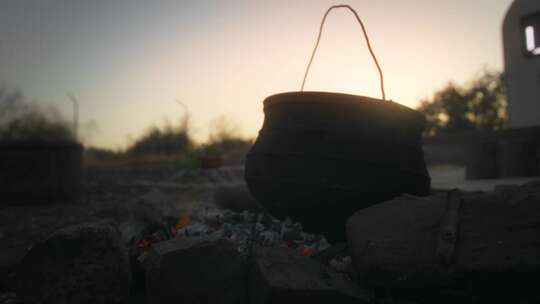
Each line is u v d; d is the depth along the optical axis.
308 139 0.76
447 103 7.34
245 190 1.08
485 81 7.09
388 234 0.59
